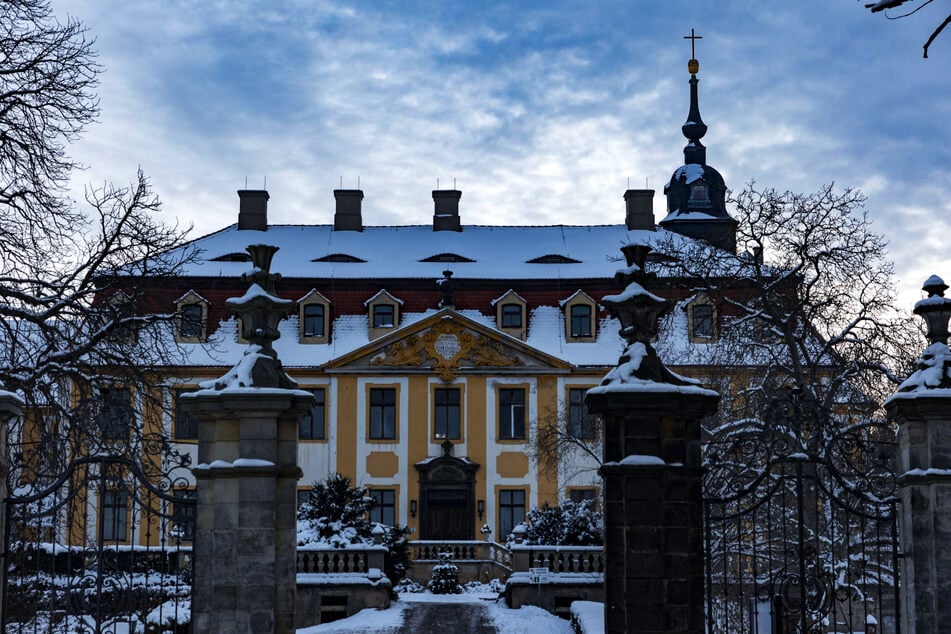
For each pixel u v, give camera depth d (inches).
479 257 2417.6
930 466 644.1
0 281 1036.5
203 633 647.1
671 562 657.0
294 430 672.4
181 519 662.5
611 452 669.9
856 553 970.1
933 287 669.3
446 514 2224.4
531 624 1272.1
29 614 807.1
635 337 687.1
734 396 1210.6
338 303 2315.5
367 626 1263.5
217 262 2320.4
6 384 993.5
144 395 1106.7
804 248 1217.4
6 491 637.3
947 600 636.1
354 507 1457.9
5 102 1039.0
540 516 1529.3
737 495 672.4
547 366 2240.4
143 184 1108.5
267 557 651.5
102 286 1093.1
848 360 1172.5
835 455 953.5
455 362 2242.9
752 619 707.4
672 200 2716.5
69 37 1071.0
